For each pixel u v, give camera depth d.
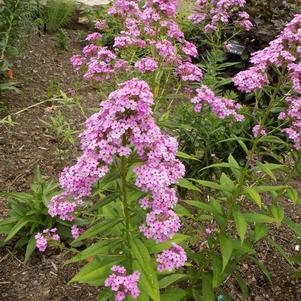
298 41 0.83
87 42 2.25
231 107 1.00
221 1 1.34
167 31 1.16
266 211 0.94
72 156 1.42
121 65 1.09
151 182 0.62
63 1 2.33
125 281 0.64
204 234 1.11
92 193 0.68
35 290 0.99
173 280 0.82
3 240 1.08
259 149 1.24
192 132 1.19
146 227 0.66
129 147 0.65
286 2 1.94
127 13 1.20
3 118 1.57
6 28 1.68
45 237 0.75
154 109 1.07
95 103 1.74
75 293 0.99
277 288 1.06
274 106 0.88
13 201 1.08
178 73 1.12
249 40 1.89
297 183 1.42
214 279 0.83
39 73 1.92
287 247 1.17
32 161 1.38
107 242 0.72
